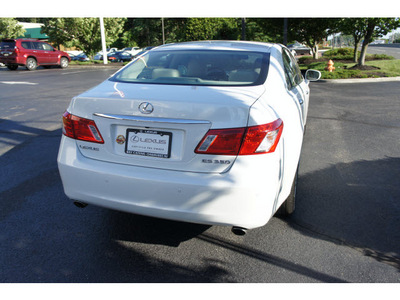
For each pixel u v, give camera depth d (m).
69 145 2.50
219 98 2.20
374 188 3.78
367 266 2.47
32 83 13.43
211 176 2.15
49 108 8.23
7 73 18.25
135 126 2.27
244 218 2.17
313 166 4.46
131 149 2.30
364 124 6.84
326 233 2.89
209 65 2.90
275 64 3.00
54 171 4.18
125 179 2.28
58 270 2.38
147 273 2.37
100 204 2.43
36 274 2.33
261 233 2.88
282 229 2.94
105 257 2.53
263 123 2.13
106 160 2.38
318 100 9.88
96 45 28.62
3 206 3.26
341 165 4.50
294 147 2.57
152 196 2.25
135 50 35.69
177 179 2.18
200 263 2.48
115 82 2.74
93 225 2.97
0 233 2.80
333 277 2.35
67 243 2.69
